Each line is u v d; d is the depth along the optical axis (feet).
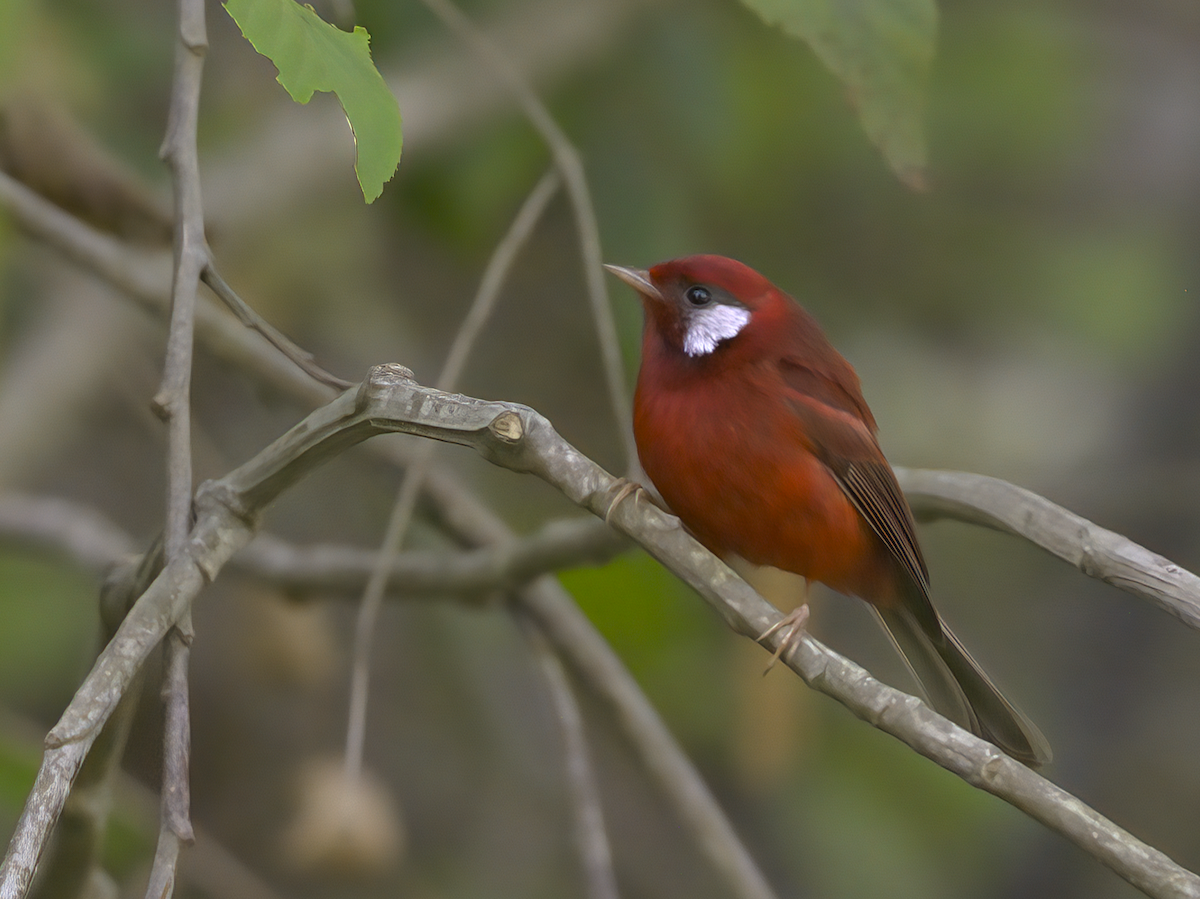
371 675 37.76
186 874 31.86
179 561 15.44
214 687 36.55
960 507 21.89
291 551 29.04
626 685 27.86
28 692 32.48
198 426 33.37
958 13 37.81
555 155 24.49
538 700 37.76
